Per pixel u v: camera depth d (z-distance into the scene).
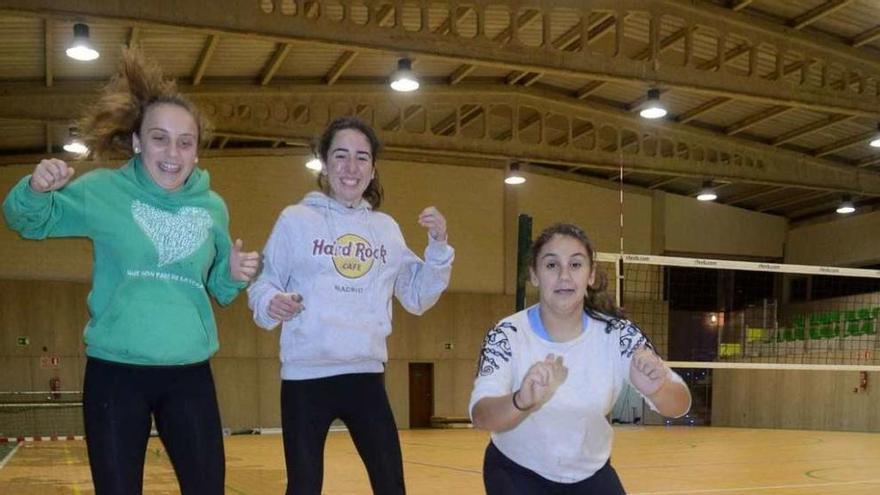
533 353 3.03
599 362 3.03
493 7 12.48
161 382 2.80
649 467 10.45
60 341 18.72
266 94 15.50
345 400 3.23
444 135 17.59
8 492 8.10
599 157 18.12
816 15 13.81
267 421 20.19
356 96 16.27
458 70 16.47
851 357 18.66
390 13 13.07
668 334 23.02
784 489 8.20
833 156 19.98
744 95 13.96
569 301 2.95
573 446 3.03
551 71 12.77
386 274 3.37
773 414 21.02
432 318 21.50
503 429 2.78
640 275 22.89
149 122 2.89
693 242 23.59
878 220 21.59
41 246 18.80
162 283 2.85
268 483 8.66
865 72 14.86
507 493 3.04
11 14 9.70
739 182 19.73
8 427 18.19
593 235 22.61
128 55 3.03
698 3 13.68
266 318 3.15
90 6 10.00
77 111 13.66
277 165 20.11
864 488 8.33
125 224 2.81
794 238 24.42
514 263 22.02
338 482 8.69
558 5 12.84
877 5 13.41
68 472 10.14
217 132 15.23
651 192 23.34
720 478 9.19
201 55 13.64
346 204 3.36
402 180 21.19
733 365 8.91
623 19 13.54
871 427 17.97
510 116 18.88
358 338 3.22
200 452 2.77
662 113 13.66
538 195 22.28
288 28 11.15
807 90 14.44
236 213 19.67
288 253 3.24
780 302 23.97
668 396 2.92
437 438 17.20
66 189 2.79
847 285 22.64
